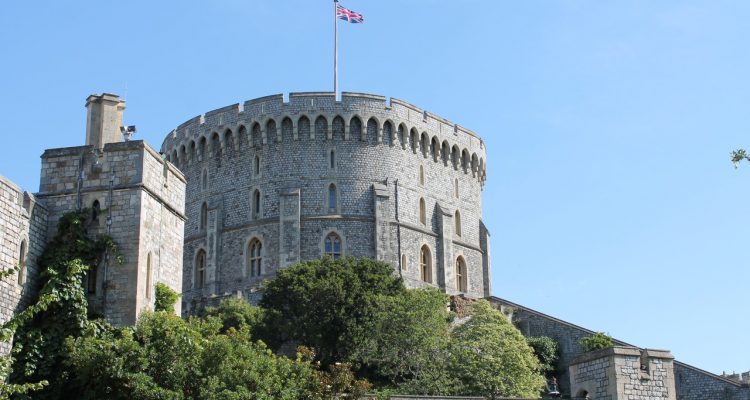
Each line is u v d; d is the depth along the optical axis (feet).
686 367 222.28
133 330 115.75
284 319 203.41
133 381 106.52
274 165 267.18
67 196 125.90
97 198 125.39
